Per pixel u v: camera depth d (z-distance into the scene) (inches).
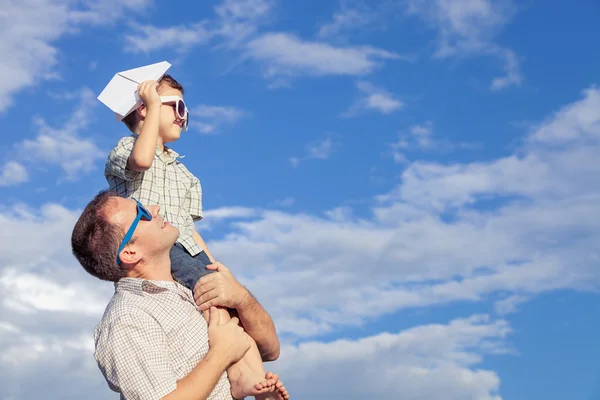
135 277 153.7
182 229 177.8
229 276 158.7
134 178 173.0
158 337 143.2
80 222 153.3
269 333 162.1
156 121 166.2
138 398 136.5
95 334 148.1
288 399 147.3
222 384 148.9
